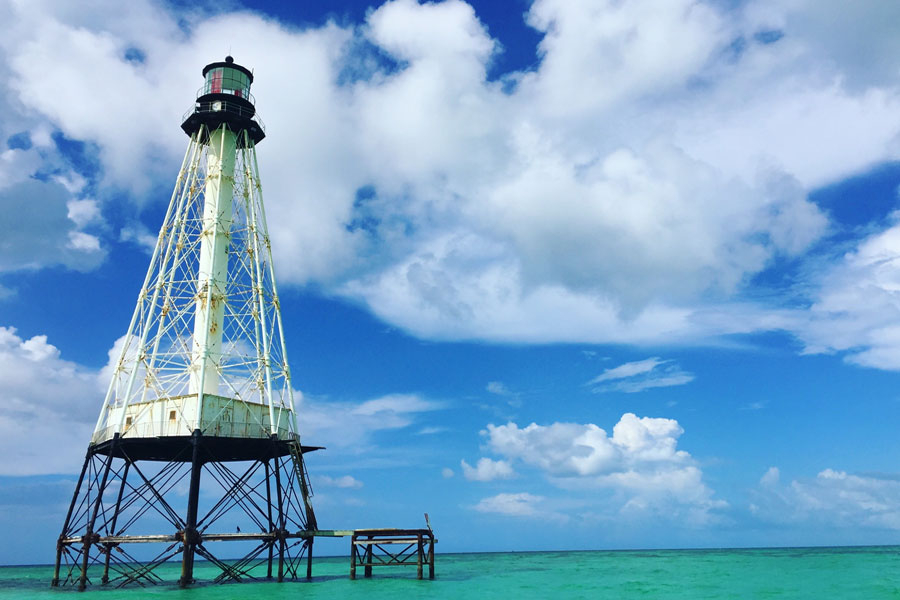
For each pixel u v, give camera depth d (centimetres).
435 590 4697
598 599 4456
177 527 4334
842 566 8762
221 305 4947
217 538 4416
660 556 14900
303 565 10500
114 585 4678
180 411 4416
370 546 5469
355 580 5156
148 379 4691
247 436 4503
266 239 5453
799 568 8288
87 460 4719
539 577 6731
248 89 5597
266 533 4631
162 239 5159
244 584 4619
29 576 9250
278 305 5322
